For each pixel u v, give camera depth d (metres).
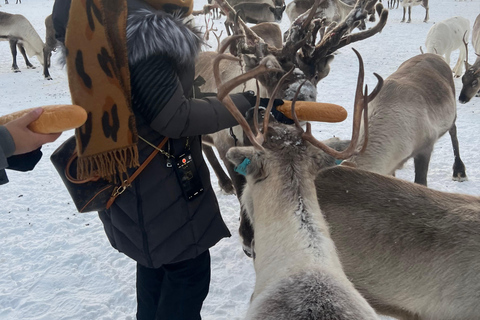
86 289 3.59
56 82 12.51
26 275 3.77
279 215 1.85
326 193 2.61
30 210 4.96
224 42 1.84
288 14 15.34
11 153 1.57
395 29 18.53
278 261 1.75
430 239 2.43
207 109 1.92
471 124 7.39
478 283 2.32
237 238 4.27
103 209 2.03
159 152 1.99
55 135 1.69
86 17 1.73
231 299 3.45
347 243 2.54
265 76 3.24
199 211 2.12
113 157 1.84
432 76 4.67
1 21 13.84
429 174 5.62
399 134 3.84
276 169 1.93
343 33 3.39
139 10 1.84
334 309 1.53
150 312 2.38
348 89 9.81
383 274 2.53
